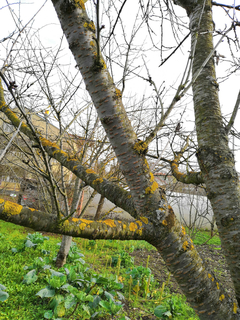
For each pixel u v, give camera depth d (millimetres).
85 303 3301
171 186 3766
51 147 1720
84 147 3668
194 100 1873
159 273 4996
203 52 1882
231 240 1405
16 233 5793
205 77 1825
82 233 973
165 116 1131
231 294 4180
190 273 1098
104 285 3752
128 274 4492
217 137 1632
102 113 1194
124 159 1181
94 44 1178
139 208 1151
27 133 1768
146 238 1098
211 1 2076
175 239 1092
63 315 2936
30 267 3871
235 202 1465
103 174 4293
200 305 1101
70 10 1145
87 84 1204
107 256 5434
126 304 3604
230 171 1526
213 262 5742
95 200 9102
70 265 4215
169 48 2068
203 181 1774
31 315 2814
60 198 5469
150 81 1469
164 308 3350
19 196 6430
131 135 1188
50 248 5176
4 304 2887
